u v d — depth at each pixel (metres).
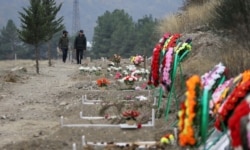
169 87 16.48
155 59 17.52
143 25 123.00
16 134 15.88
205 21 29.53
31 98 23.41
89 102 20.28
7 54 137.75
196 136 9.95
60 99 22.69
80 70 32.66
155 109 17.66
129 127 15.30
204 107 9.75
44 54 122.38
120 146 13.09
